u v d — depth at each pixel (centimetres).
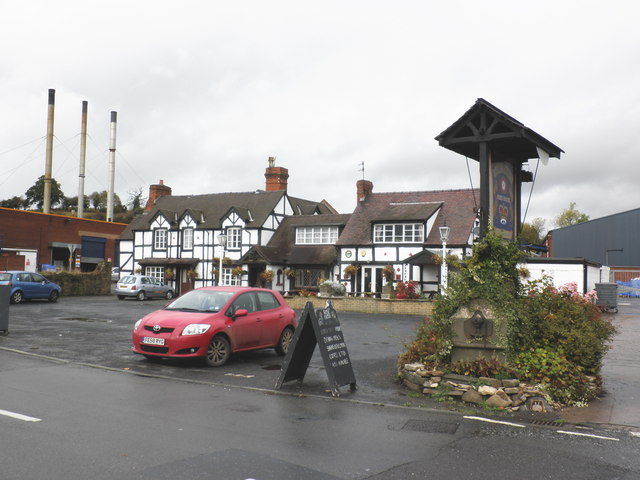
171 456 538
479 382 826
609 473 530
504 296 857
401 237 3566
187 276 4369
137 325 1135
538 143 977
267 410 750
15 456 524
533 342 877
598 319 977
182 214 4444
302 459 544
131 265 4669
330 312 921
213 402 787
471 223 3456
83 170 6000
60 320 1923
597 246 6500
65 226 5084
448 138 1002
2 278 2795
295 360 924
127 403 759
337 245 3741
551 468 540
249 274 4091
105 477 478
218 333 1113
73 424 641
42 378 916
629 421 743
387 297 2689
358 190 4000
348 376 900
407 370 919
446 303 899
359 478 499
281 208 4338
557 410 796
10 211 4650
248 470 506
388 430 666
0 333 1485
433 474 516
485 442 625
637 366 1157
